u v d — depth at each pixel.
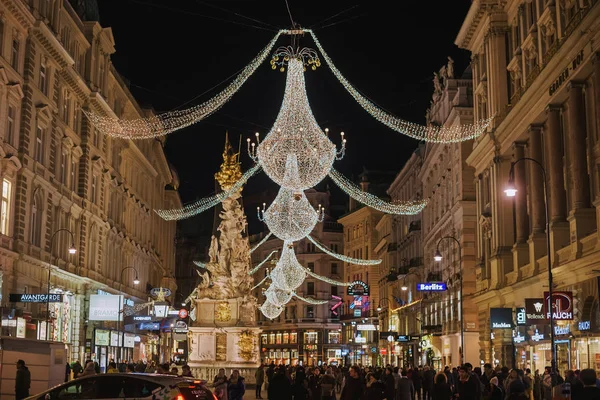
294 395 24.11
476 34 51.59
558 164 36.03
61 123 49.94
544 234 39.31
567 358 34.72
